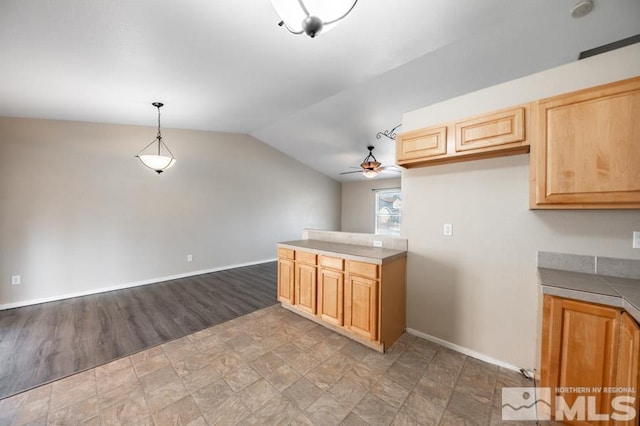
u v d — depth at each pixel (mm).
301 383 1858
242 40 1938
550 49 2260
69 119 3518
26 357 2156
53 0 1442
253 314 3082
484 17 1759
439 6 1636
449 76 2844
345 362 2115
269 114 3861
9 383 1827
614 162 1425
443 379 1899
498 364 2064
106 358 2154
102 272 3861
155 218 4359
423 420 1529
